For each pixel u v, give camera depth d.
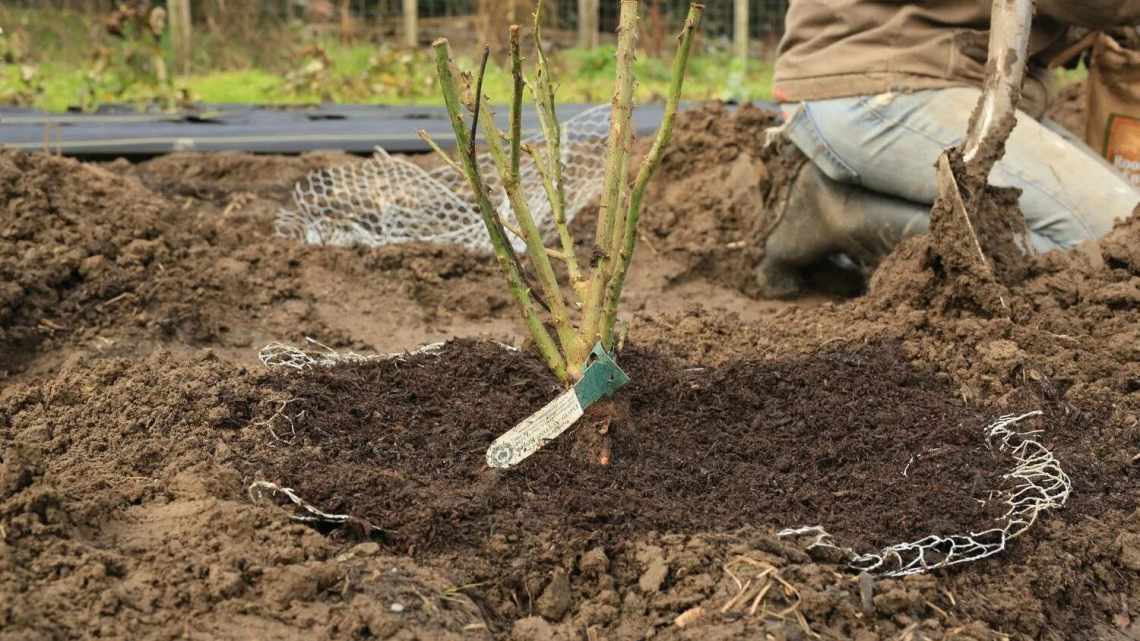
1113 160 4.75
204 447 2.84
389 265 4.54
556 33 15.09
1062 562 2.59
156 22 8.82
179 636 2.16
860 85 4.34
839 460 2.93
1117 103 4.70
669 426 3.10
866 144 4.35
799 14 4.61
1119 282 3.77
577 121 7.02
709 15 16.39
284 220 5.11
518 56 2.43
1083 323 3.62
